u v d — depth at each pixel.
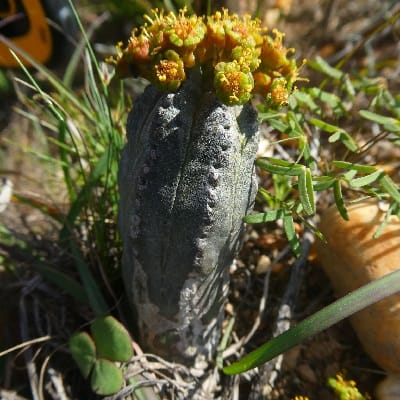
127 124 0.10
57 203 0.16
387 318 0.11
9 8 0.18
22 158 0.18
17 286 0.14
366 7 0.22
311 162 0.11
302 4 0.23
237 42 0.09
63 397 0.12
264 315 0.13
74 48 0.19
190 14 0.16
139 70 0.09
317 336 0.13
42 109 0.16
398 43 0.21
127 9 0.21
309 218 0.14
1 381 0.13
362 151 0.13
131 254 0.10
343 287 0.12
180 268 0.10
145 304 0.11
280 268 0.14
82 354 0.11
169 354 0.12
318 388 0.12
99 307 0.12
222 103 0.09
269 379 0.12
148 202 0.09
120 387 0.11
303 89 0.14
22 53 0.14
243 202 0.10
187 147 0.09
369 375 0.12
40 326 0.13
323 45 0.21
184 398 0.12
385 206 0.12
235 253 0.11
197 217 0.09
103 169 0.13
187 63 0.09
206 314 0.11
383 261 0.11
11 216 0.16
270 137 0.15
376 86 0.15
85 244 0.14
